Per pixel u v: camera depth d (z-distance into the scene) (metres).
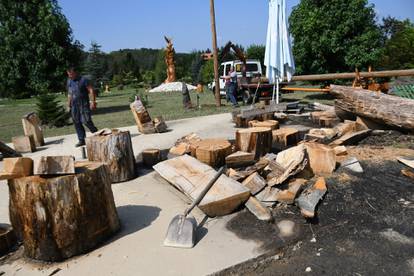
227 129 8.13
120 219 3.63
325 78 12.24
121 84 48.00
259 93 13.38
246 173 4.02
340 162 4.41
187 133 7.94
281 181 3.69
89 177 2.96
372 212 3.36
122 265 2.79
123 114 13.67
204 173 4.09
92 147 4.70
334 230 3.14
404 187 3.74
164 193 4.29
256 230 3.20
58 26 15.00
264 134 4.93
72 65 15.45
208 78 32.53
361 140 5.61
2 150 6.66
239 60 16.36
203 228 3.31
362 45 13.27
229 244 3.00
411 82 12.63
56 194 2.78
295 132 6.05
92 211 3.01
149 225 3.45
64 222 2.84
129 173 4.83
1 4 14.90
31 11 15.07
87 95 7.17
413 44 19.30
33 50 14.92
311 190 3.62
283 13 8.11
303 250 2.91
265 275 2.64
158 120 8.34
